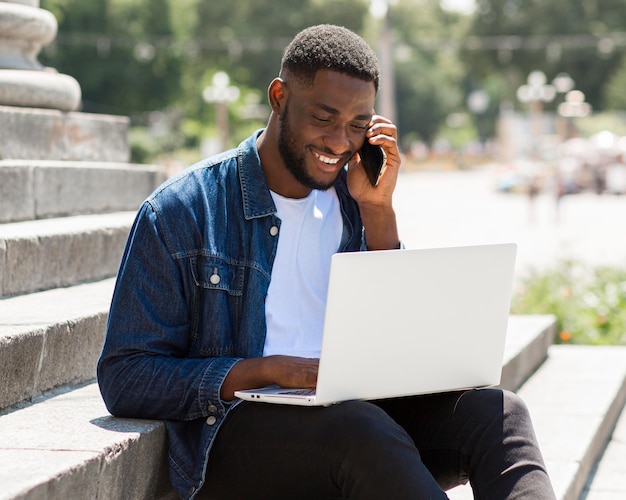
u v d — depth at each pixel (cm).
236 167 387
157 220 370
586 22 8075
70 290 563
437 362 365
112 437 347
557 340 1099
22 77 741
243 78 7788
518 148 7438
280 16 7856
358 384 347
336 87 367
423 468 329
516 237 2509
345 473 335
